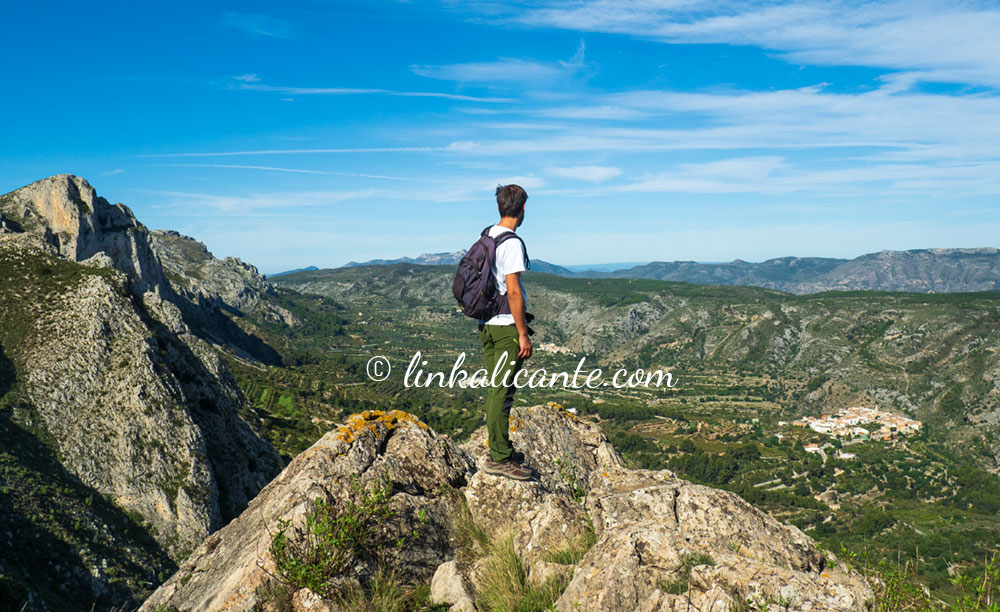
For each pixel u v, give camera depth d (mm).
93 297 66500
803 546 5121
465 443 8336
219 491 61062
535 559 5449
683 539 4859
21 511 42438
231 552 5656
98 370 59188
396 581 5367
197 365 75375
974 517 110500
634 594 4395
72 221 145000
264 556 5039
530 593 4969
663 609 4129
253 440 72750
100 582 42156
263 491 6469
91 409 55938
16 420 52219
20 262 70438
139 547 48281
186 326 100188
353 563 5203
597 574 4648
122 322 64938
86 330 62156
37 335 60969
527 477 6195
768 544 5047
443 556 5809
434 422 168750
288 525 5164
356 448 6410
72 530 44375
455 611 5035
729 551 4855
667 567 4605
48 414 54281
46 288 67438
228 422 69812
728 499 5629
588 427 9148
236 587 4910
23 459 48406
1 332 61094
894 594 4160
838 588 4109
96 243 152750
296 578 4840
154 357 62438
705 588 4277
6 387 55312
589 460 8422
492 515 6098
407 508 5891
